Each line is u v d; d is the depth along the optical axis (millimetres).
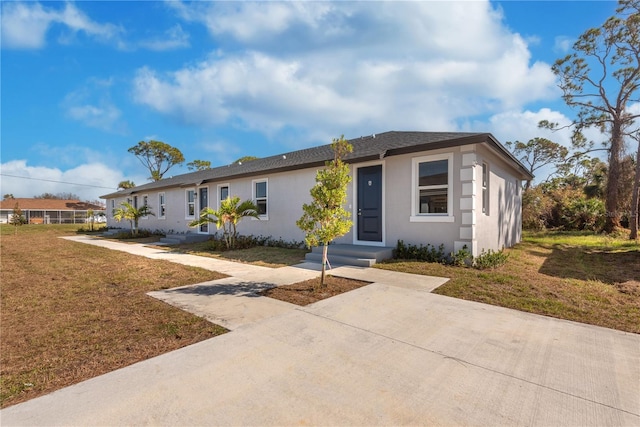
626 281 5926
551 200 20641
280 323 3789
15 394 2393
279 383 2459
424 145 7441
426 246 7785
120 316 4184
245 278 6328
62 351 3168
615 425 1982
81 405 2199
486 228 8398
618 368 2709
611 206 17266
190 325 3770
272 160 14508
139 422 1999
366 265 7238
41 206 51750
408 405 2172
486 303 4551
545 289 5246
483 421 2008
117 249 11992
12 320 4117
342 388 2383
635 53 16469
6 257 9930
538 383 2465
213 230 14961
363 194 9102
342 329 3594
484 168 8688
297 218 11039
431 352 3008
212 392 2340
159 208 19406
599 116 18500
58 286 5965
